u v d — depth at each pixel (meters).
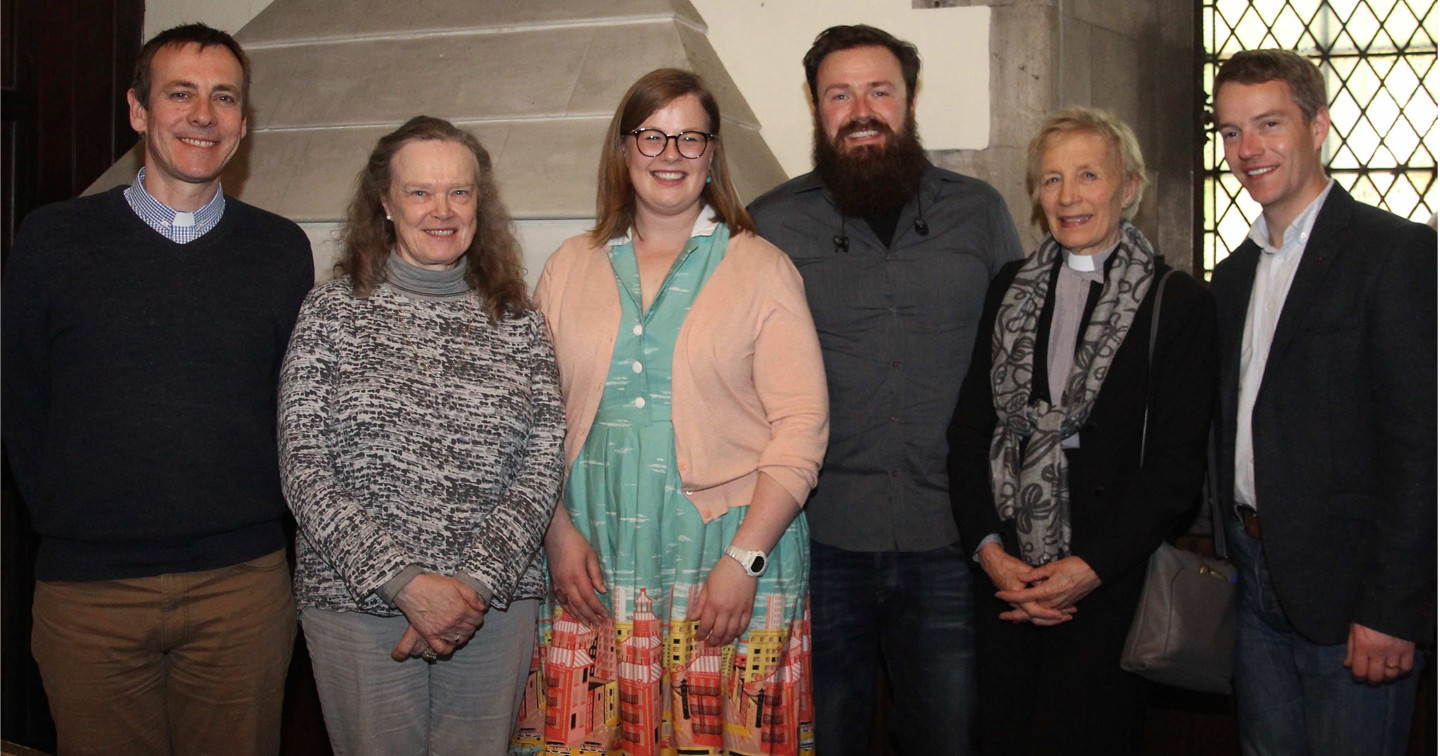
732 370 1.90
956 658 2.07
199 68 1.85
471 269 1.87
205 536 1.87
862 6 2.91
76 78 2.97
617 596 1.88
